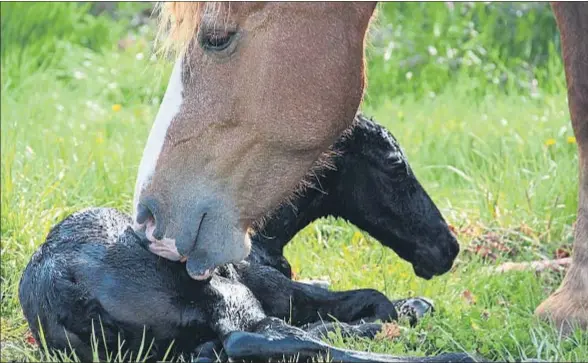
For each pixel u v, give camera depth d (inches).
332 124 319.3
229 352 335.0
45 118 679.7
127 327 345.1
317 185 412.2
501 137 611.5
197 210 318.3
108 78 792.9
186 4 315.6
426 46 823.1
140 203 321.4
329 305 403.2
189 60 319.0
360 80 323.3
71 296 345.1
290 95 314.0
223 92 315.6
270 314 399.9
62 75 800.3
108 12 943.0
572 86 373.7
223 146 317.7
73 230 361.1
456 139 627.5
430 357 334.0
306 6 311.9
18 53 794.8
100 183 512.7
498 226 511.2
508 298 424.8
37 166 518.3
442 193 553.0
